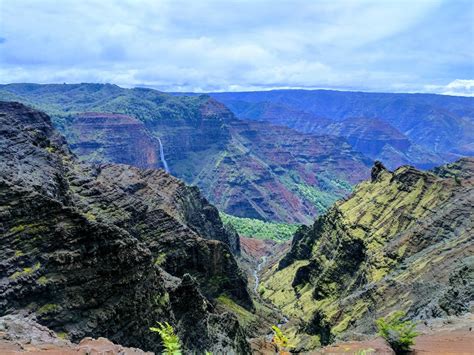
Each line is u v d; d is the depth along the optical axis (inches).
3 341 866.8
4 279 1664.6
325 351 1041.5
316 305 5935.0
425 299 3339.1
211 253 4785.9
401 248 5182.1
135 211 4461.1
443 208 5502.0
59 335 1647.4
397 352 999.0
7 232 1779.0
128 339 1887.3
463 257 3769.7
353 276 5880.9
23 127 4527.6
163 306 2206.0
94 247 1884.8
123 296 1929.1
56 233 1843.0
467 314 1513.3
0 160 3393.2
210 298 4512.8
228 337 2652.6
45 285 1717.5
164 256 4362.7
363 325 3759.8
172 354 743.1
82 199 4069.9
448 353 959.0
